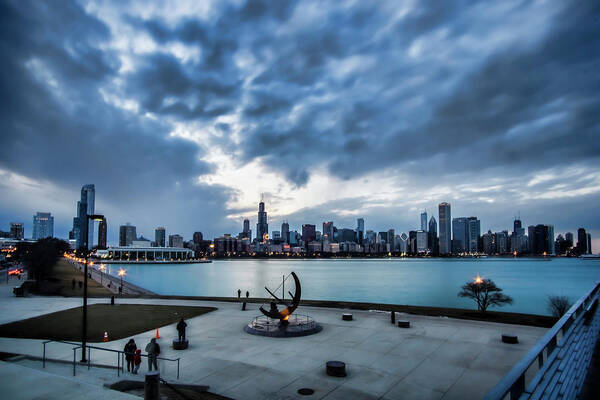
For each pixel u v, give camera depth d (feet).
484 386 63.67
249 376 68.95
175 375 69.10
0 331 105.09
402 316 125.49
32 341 93.97
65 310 141.08
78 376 61.98
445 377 67.92
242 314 132.77
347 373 70.33
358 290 385.91
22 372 47.16
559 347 34.71
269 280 540.93
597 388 33.58
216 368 73.36
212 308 145.07
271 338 96.68
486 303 138.82
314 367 73.87
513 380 18.24
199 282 494.18
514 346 86.99
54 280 291.58
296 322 109.19
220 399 58.23
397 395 60.23
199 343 92.32
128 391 56.34
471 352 82.69
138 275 652.89
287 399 59.00
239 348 87.66
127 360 71.15
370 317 124.06
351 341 93.15
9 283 253.85
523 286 453.58
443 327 107.45
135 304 158.61
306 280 544.62
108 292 224.94
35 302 164.35
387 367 73.51
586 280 560.20
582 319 48.32
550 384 26.66
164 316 128.36
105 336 94.73
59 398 39.22
